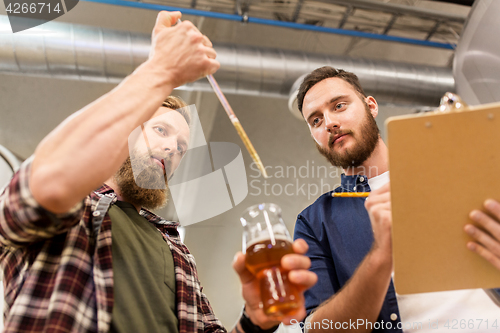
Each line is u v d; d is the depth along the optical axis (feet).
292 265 2.41
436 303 3.63
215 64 3.07
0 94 11.93
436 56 12.62
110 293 3.01
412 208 2.40
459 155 2.33
